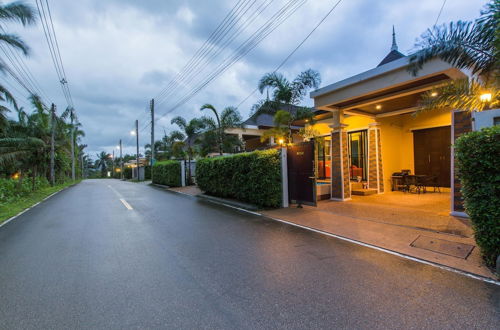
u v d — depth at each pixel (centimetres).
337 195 907
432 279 305
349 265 353
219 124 1522
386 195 980
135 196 1298
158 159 3328
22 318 241
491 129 329
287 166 840
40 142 1579
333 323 225
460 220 554
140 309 253
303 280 311
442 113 1021
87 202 1089
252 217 696
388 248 417
